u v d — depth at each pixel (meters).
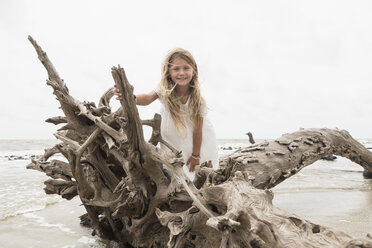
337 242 1.13
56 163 3.93
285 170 4.48
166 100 3.54
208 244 2.31
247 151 4.64
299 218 1.36
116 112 2.98
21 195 6.61
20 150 33.38
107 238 3.74
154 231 2.78
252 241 1.56
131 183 2.64
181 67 3.41
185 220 2.06
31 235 3.92
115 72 2.11
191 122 3.72
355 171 9.86
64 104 3.44
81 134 3.54
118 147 2.82
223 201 1.86
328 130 6.15
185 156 3.70
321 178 8.37
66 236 3.91
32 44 3.45
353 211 4.62
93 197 3.38
